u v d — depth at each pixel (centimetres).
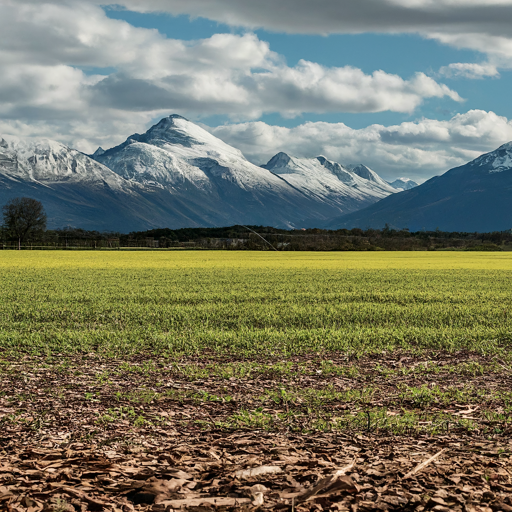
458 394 989
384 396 994
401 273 4791
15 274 4381
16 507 495
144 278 4028
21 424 802
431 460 637
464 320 1992
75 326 1838
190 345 1476
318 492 536
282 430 787
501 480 577
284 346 1468
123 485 554
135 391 1006
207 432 779
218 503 510
